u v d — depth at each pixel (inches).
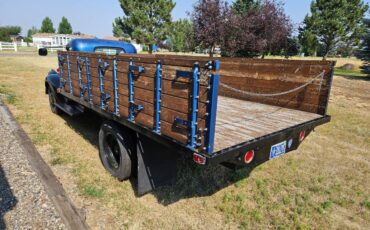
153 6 1096.8
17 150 155.4
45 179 124.7
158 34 1115.3
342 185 138.1
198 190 128.8
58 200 109.3
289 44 595.5
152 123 95.5
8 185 118.6
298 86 145.3
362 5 1044.5
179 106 82.0
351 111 300.8
